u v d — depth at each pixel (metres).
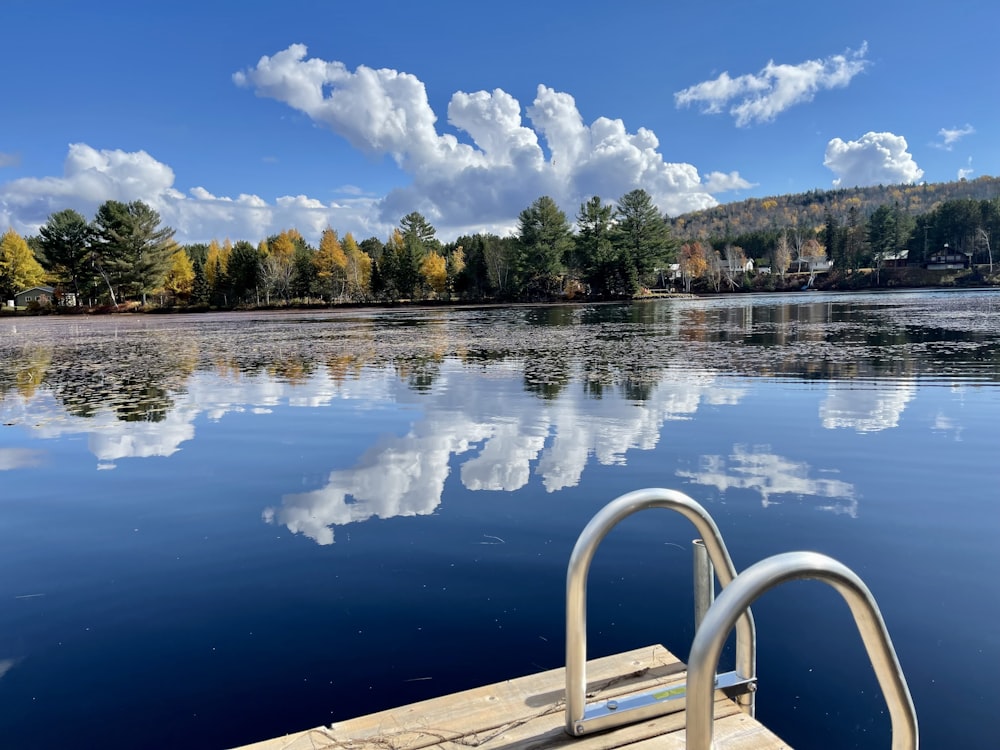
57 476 5.66
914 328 19.61
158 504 4.86
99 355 18.00
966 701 2.30
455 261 81.56
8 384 11.91
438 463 5.72
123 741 2.21
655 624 2.86
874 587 3.22
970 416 7.16
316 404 8.94
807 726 2.18
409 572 3.51
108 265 66.25
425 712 2.07
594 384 10.01
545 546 3.81
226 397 9.78
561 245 67.69
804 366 11.52
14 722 2.32
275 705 2.39
